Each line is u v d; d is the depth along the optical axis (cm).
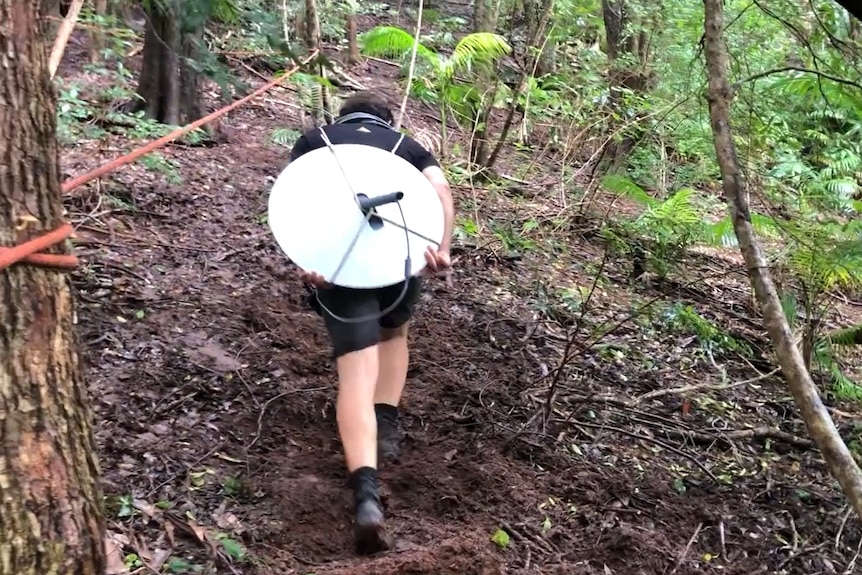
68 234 163
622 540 279
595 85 764
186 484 269
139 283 400
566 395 394
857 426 425
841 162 550
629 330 497
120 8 706
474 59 705
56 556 149
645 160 694
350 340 267
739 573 283
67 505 153
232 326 383
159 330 361
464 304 477
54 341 157
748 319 569
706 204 666
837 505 340
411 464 308
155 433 293
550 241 598
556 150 827
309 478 288
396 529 271
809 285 464
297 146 305
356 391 262
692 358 481
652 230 590
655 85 757
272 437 310
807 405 248
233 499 269
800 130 546
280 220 273
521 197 686
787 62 489
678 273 612
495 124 834
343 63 991
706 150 661
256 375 348
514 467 319
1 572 142
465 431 340
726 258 709
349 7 1030
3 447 146
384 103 327
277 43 259
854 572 295
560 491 311
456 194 642
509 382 394
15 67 155
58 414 155
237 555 238
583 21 884
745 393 450
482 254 559
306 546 256
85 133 530
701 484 341
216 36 617
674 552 286
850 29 385
